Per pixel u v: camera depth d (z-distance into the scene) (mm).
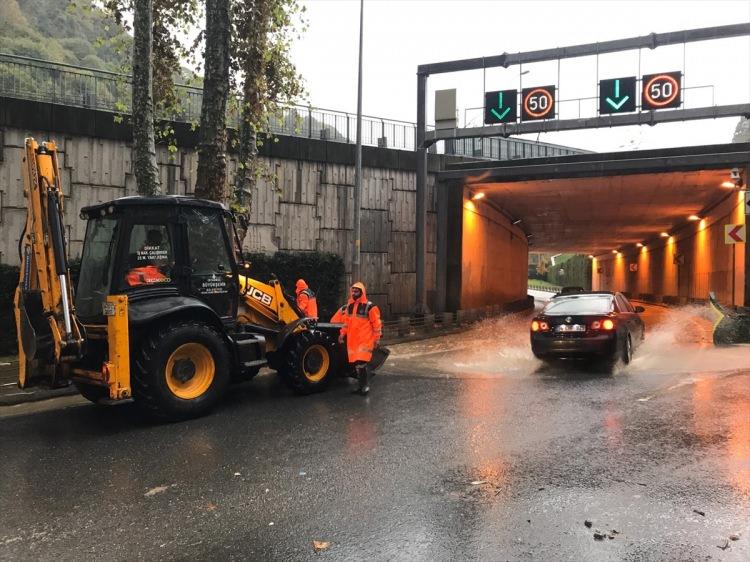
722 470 4824
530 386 8695
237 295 7844
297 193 17625
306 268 16750
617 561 3322
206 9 11422
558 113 17766
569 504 4164
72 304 6492
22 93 13758
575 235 40875
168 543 3678
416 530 3787
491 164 20453
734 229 15422
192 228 7434
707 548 3459
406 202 20031
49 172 6473
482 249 24891
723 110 16328
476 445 5676
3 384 8945
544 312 10609
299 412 7234
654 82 16922
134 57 11312
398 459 5277
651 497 4262
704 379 8922
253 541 3688
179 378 6848
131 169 14539
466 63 18562
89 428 6586
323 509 4168
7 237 12930
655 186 21766
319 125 18766
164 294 7078
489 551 3475
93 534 3818
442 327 18422
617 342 9891
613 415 6777
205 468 5117
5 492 4586
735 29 16062
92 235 7434
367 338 8281
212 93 11344
